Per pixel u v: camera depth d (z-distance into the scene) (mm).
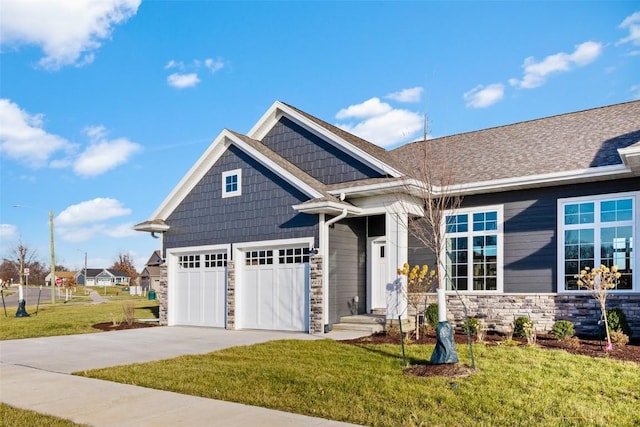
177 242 18625
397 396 7230
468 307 14422
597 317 12500
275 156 16688
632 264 12289
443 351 8781
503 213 14188
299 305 15125
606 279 12180
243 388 8031
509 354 9766
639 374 8141
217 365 9875
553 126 16891
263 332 15406
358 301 15922
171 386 8367
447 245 15008
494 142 17141
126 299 51750
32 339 15125
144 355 11633
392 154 19016
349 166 15609
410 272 13984
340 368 9133
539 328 13312
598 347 10914
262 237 16094
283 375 8711
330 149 16094
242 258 16797
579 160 13383
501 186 13703
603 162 12711
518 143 16281
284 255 15719
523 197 13938
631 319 12141
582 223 13062
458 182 14391
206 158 17578
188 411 6906
